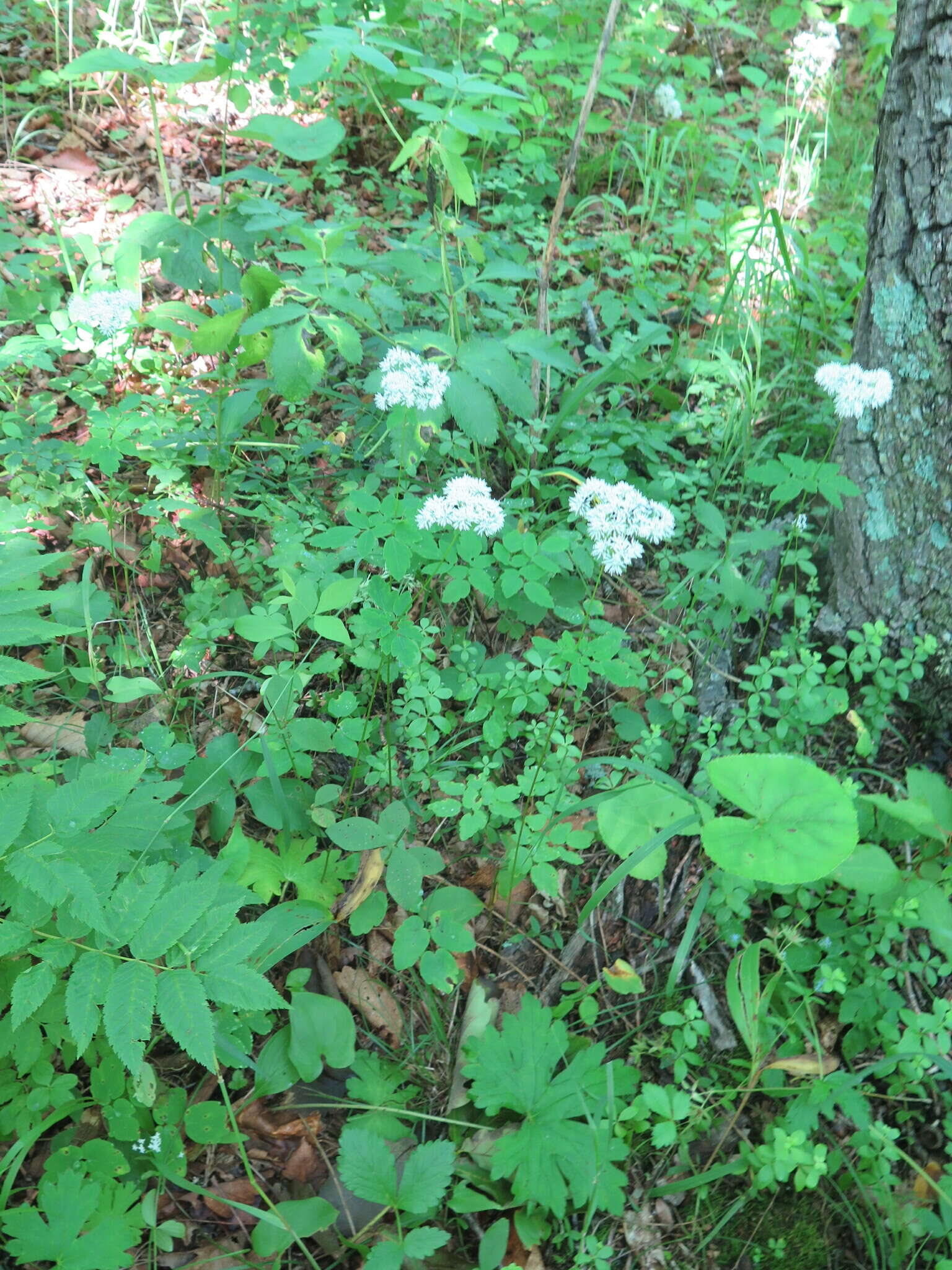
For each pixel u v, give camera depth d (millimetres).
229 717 2701
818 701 2404
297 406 3412
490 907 2346
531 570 2115
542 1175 1820
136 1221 1778
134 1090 1902
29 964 1900
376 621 2111
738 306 3473
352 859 2291
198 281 3035
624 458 3197
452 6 4461
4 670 1770
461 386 2619
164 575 3020
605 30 2695
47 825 1719
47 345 2973
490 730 2488
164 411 3102
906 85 2180
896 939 2180
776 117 4184
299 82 2359
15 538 2396
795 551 2766
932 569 2414
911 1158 1907
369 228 4043
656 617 2830
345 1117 2039
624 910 2352
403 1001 2209
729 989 2027
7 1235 1621
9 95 4684
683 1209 1944
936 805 2139
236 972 1661
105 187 4262
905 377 2318
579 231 4156
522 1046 1978
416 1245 1709
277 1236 1817
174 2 4945
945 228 2174
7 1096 1886
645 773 2148
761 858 1840
